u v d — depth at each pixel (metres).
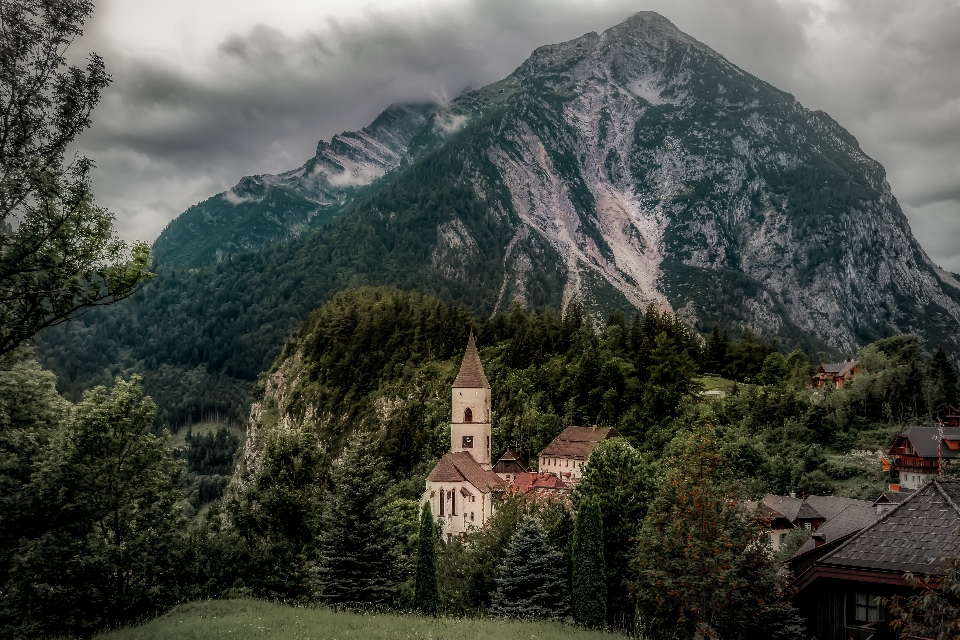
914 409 137.12
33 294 31.00
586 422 157.38
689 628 42.03
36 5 29.00
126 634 43.62
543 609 57.09
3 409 53.41
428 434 160.38
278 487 59.88
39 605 47.50
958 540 29.84
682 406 151.50
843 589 33.94
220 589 57.88
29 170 28.94
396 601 61.34
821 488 114.56
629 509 62.00
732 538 40.12
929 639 23.95
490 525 73.38
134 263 34.81
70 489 49.84
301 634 41.75
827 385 148.38
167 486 54.88
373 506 59.22
